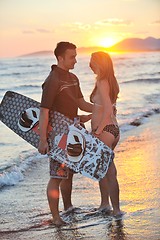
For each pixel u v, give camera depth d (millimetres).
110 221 4383
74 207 4984
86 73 38344
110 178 4602
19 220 4672
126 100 17391
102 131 4535
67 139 4512
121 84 26125
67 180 4883
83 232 4145
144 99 17672
